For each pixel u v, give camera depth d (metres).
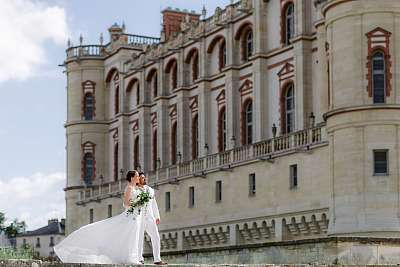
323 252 40.31
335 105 59.22
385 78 57.88
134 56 98.69
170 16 99.00
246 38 77.94
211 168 76.12
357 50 58.16
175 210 82.88
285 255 43.09
